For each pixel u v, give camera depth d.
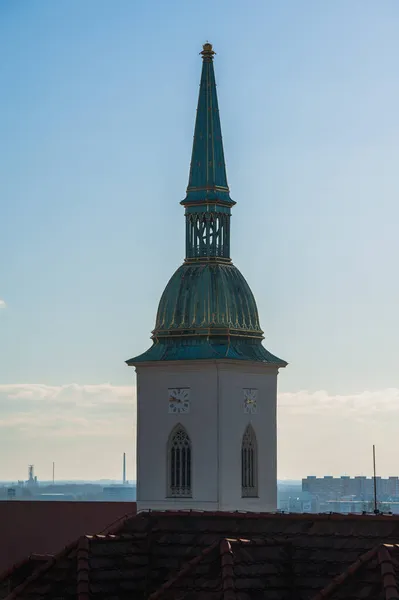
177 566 79.81
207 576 75.38
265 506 158.50
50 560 78.88
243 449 157.12
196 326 156.25
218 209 157.50
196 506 155.00
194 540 81.06
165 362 156.00
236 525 81.06
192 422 155.88
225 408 155.00
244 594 74.38
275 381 160.38
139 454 158.50
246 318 157.75
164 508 156.50
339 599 71.38
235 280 158.00
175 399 156.75
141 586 79.00
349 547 76.88
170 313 157.75
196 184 157.88
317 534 78.25
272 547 77.31
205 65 160.12
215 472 154.62
